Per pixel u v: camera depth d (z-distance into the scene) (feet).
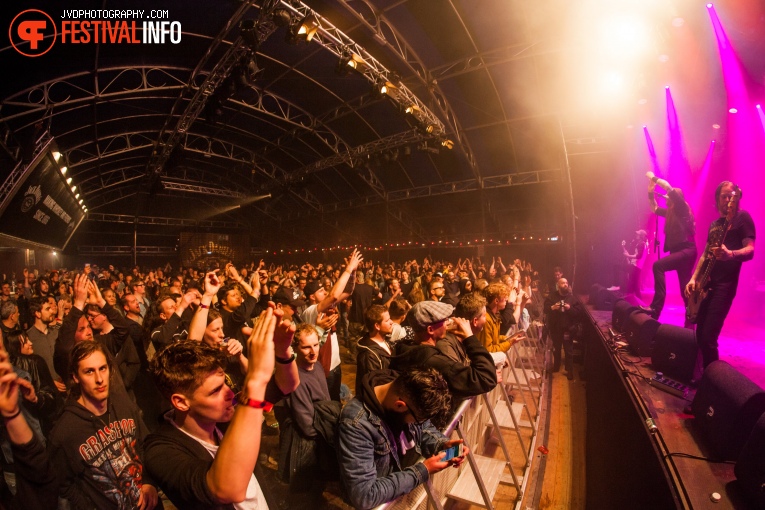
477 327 11.14
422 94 52.42
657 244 18.11
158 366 4.55
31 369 11.21
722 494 6.82
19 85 36.76
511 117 52.24
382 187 77.51
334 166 76.79
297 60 48.91
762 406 7.45
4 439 8.78
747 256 10.23
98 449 7.02
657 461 8.24
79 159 63.62
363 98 56.39
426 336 9.45
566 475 13.42
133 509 7.10
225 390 4.62
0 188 38.19
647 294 36.83
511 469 10.92
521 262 54.08
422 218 78.64
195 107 57.21
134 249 91.66
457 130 57.31
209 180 95.04
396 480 5.76
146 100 53.36
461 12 39.29
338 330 31.78
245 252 114.42
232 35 42.55
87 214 93.45
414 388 5.68
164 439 4.46
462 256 73.72
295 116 63.87
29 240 55.98
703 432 8.75
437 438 7.07
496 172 63.41
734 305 23.17
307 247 103.86
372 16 40.52
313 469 8.32
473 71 46.70
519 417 15.38
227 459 3.53
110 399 7.63
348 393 13.89
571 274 50.34
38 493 5.36
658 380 11.86
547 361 26.16
